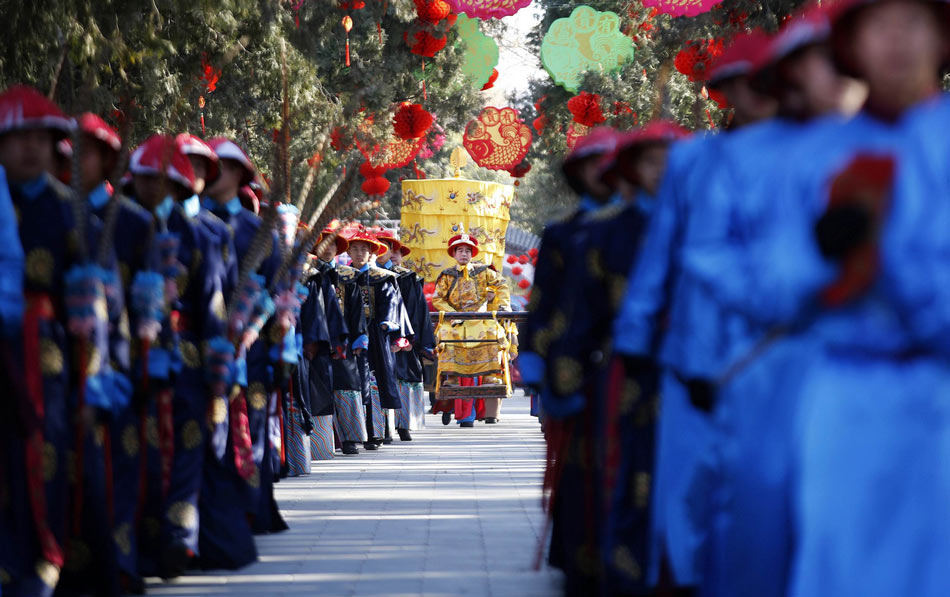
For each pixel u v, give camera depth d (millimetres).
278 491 19156
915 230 6293
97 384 9906
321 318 21125
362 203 15219
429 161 65250
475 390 32812
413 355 29328
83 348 9875
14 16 18531
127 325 10664
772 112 8492
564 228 10922
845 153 6816
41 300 9742
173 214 11633
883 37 6586
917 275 6230
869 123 6848
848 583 6395
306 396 21391
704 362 7422
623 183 10172
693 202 7770
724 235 7332
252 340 12820
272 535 14828
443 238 45438
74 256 9852
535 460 24094
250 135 31859
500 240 46500
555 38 26469
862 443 6391
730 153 7457
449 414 34000
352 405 25203
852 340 6477
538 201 57781
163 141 11625
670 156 8211
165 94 22125
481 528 15398
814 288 6629
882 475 6367
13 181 9836
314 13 28578
